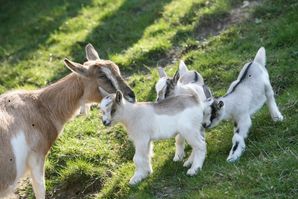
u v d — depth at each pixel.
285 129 6.93
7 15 14.27
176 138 6.95
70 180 7.49
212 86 8.58
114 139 8.10
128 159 7.61
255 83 6.91
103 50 11.01
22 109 6.54
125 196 6.69
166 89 7.05
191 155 6.82
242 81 6.87
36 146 6.55
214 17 10.70
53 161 7.86
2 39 13.05
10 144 6.22
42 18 13.27
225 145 7.01
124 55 10.45
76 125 8.55
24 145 6.39
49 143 6.79
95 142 8.09
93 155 7.79
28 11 14.12
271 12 10.17
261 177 6.08
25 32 12.94
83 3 13.48
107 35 11.45
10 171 6.23
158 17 11.52
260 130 7.03
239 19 10.42
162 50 10.24
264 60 7.22
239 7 10.88
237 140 6.66
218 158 6.76
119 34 11.35
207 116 6.57
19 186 7.70
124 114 6.54
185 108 6.52
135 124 6.55
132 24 11.54
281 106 7.43
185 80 7.59
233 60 8.97
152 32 10.95
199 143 6.55
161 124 6.52
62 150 7.97
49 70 10.91
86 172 7.48
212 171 6.45
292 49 8.70
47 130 6.72
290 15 9.64
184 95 6.68
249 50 9.20
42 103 6.79
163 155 7.27
